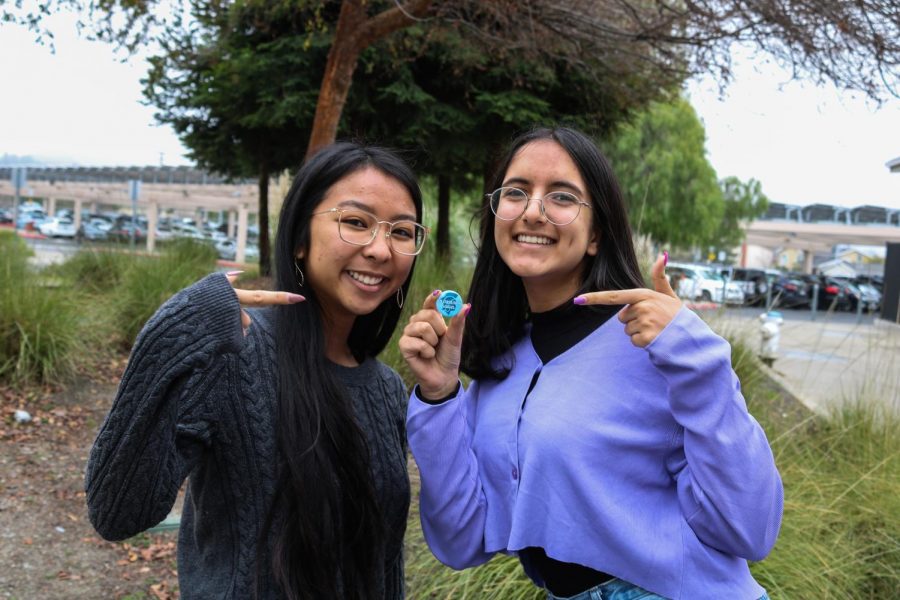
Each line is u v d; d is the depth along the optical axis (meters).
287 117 9.58
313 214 1.29
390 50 8.15
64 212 46.88
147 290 6.23
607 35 6.57
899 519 3.09
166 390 1.09
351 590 1.25
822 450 4.09
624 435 1.30
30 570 2.94
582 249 1.45
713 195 24.34
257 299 1.18
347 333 1.42
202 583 1.22
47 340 4.93
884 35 4.65
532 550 1.47
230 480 1.19
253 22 9.37
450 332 1.42
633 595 1.29
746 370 5.27
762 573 2.49
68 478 3.81
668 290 1.27
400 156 1.40
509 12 6.14
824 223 42.50
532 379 1.49
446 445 1.41
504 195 1.48
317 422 1.21
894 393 4.41
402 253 1.32
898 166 12.35
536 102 9.23
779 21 4.86
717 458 1.18
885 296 15.73
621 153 22.81
